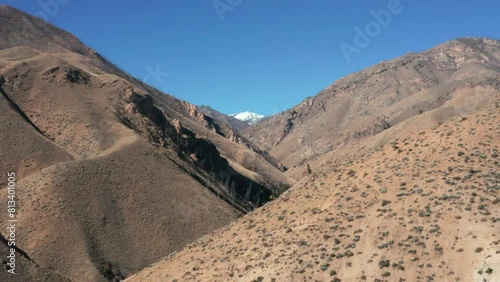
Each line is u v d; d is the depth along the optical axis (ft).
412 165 143.95
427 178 133.69
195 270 146.61
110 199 315.17
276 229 147.33
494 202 115.85
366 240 120.57
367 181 147.23
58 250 257.14
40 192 295.69
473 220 112.98
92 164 339.98
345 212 135.85
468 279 101.14
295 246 129.59
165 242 300.40
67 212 284.00
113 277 254.06
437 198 124.06
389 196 133.59
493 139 140.67
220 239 165.99
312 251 124.47
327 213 139.95
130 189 337.52
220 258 145.28
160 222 317.83
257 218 168.55
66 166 323.98
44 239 262.06
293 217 149.89
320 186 162.61
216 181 495.00
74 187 307.17
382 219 125.08
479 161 132.67
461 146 142.92
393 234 118.62
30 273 198.29
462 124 156.66
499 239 105.19
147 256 282.56
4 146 337.31
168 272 157.69
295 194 171.63
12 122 360.69
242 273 129.18
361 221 128.26
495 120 149.18
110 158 360.89
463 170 130.93
